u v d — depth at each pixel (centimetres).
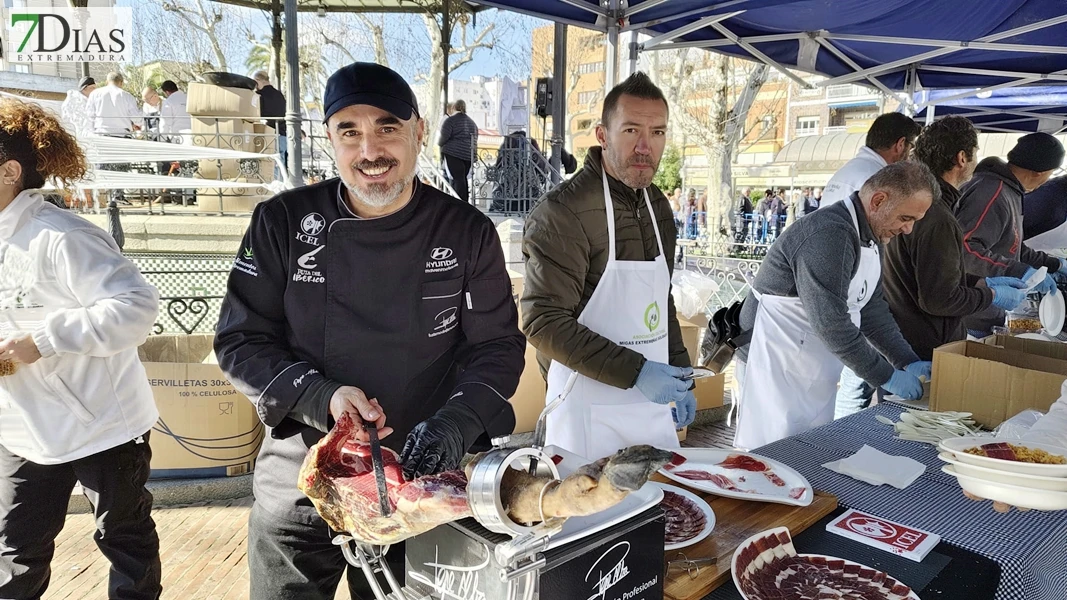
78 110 773
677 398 200
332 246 145
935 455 198
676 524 143
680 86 2064
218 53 1742
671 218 237
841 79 596
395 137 137
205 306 498
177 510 356
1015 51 503
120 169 720
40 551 197
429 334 153
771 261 268
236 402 366
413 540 108
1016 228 366
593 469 67
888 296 309
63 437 187
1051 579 146
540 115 807
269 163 741
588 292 219
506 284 161
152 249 613
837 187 329
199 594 282
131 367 203
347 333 146
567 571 91
